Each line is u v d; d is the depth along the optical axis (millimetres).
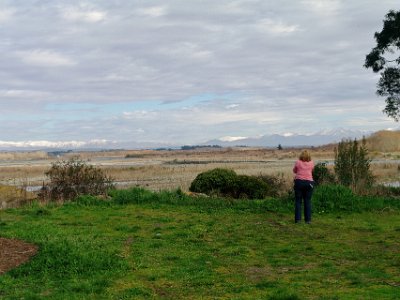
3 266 9750
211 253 11242
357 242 12289
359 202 17453
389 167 45844
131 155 199000
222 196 20266
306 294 8008
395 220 15312
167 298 8062
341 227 14250
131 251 11281
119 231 13773
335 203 17312
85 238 12219
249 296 8008
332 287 8422
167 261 10469
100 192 21000
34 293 8148
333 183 20422
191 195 19672
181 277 9242
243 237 12953
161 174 47125
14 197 21188
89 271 9484
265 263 10312
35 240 11508
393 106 33031
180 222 15164
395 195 19953
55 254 10281
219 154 172750
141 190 19969
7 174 56719
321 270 9641
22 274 9320
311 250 11453
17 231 12945
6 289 8414
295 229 14000
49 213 16781
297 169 14930
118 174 47781
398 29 31500
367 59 33281
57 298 7898
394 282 8688
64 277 9172
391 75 32250
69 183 21094
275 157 109500
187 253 11148
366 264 10094
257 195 20422
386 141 102688
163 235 13172
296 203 15078
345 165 20812
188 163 84125
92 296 8086
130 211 17250
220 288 8578
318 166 21641
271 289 8414
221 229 13969
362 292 8023
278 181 26266
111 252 10906
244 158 109375
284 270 9734
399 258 10555
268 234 13359
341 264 10156
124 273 9469
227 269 9859
